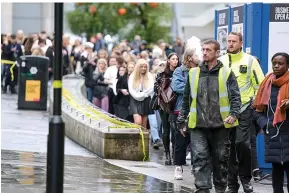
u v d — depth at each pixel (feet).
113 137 76.89
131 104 89.40
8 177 61.93
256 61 63.87
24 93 118.93
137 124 86.69
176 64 71.15
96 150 79.25
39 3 284.61
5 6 263.49
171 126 71.05
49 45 146.72
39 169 66.49
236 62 63.87
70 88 119.65
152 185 63.10
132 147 77.36
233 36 63.87
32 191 56.29
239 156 61.82
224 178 56.34
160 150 90.22
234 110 55.31
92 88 117.39
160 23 250.98
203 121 55.26
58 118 46.11
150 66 123.03
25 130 94.22
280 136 55.88
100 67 112.16
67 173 66.59
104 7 248.52
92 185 61.21
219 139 55.77
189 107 56.80
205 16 267.18
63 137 46.11
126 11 249.34
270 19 72.28
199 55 67.77
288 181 56.18
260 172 71.56
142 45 160.76
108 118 85.35
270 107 56.29
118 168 71.36
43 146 81.51
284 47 72.49
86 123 84.48
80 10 250.98
